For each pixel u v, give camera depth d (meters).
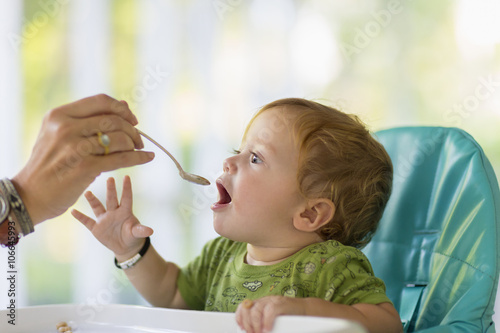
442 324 1.01
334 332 0.64
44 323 1.02
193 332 0.90
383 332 0.85
